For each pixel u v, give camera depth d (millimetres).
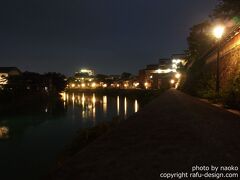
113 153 6672
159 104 21453
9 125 47594
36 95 91250
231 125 10812
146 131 9523
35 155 28406
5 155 28719
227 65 27078
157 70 133875
